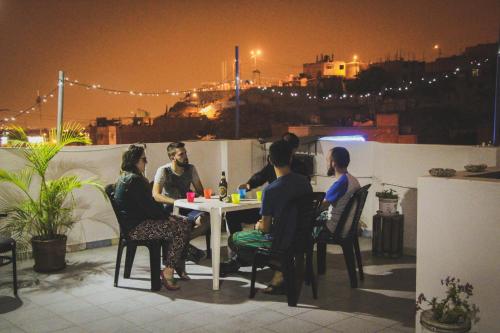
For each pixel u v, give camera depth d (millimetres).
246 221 5879
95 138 40469
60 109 6738
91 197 6633
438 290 3250
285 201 4383
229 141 7906
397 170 6457
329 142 7414
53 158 6340
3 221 6004
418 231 3326
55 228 5742
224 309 4344
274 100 46281
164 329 3934
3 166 6027
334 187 4898
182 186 5891
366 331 3861
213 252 4809
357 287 4918
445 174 3283
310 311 4289
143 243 4855
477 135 34719
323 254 5320
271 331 3877
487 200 2996
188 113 51125
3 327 3998
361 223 7152
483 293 3039
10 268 5676
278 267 4699
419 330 3346
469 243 3084
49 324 4051
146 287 4957
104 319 4148
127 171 4957
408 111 37781
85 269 5617
